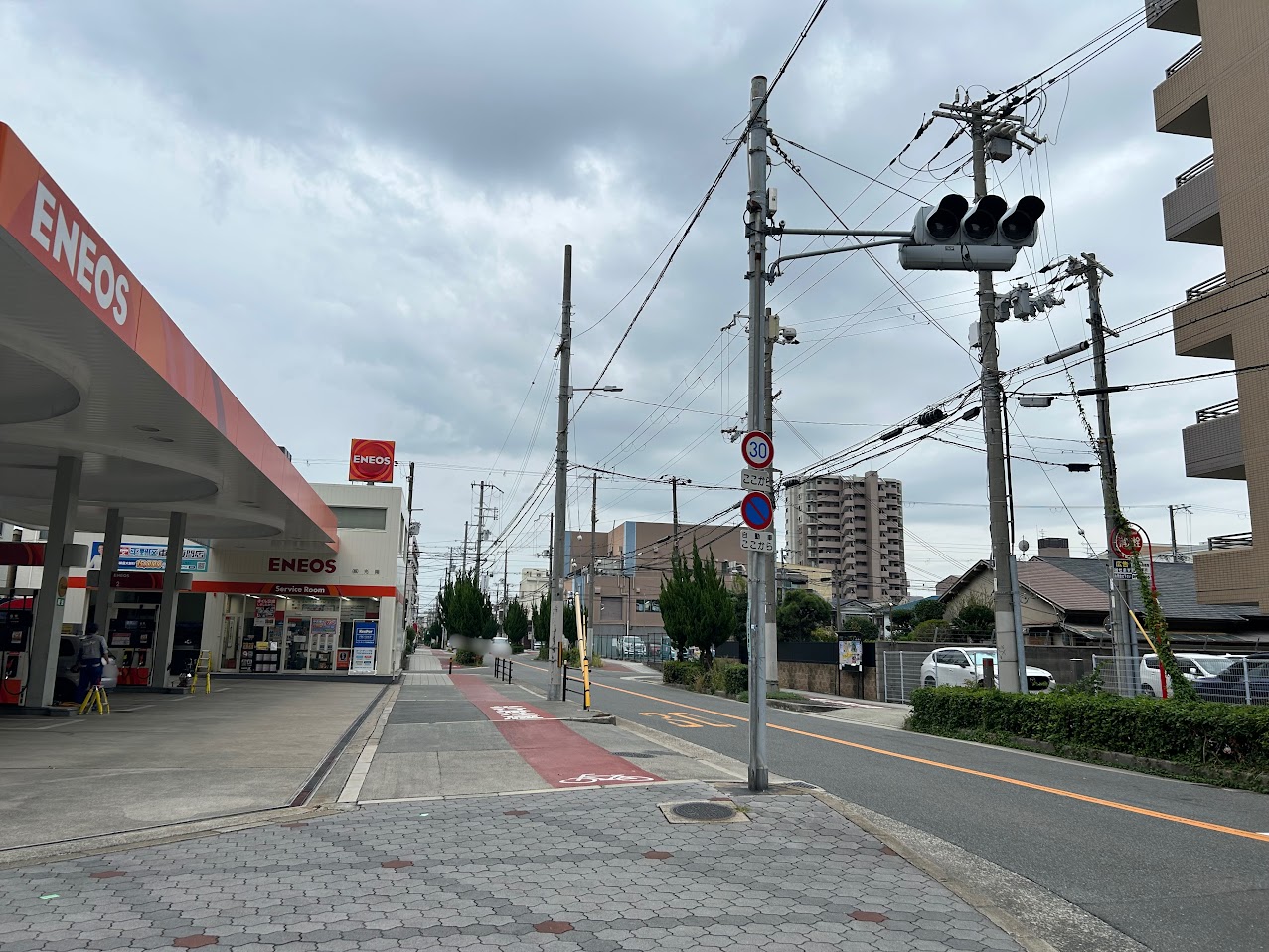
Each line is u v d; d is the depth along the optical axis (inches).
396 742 525.0
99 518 1027.9
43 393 506.9
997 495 651.5
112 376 448.1
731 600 1318.9
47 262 308.8
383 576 1253.7
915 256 344.8
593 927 184.5
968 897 208.1
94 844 255.4
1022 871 245.8
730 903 201.3
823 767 447.2
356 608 1245.1
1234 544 930.7
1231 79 869.8
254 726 590.9
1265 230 829.2
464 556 3213.6
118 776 373.4
